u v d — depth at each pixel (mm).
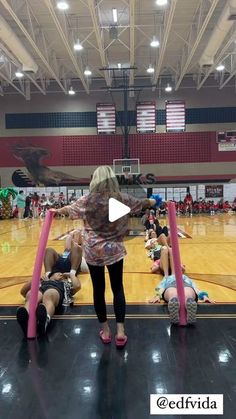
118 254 2703
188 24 12938
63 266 4246
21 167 20219
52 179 20219
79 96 20031
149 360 2604
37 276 3037
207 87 19797
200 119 19953
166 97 20000
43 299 3434
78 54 15078
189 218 16875
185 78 19797
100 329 3176
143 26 12305
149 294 4285
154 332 3094
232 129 19875
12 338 3031
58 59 16391
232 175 19953
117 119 20000
